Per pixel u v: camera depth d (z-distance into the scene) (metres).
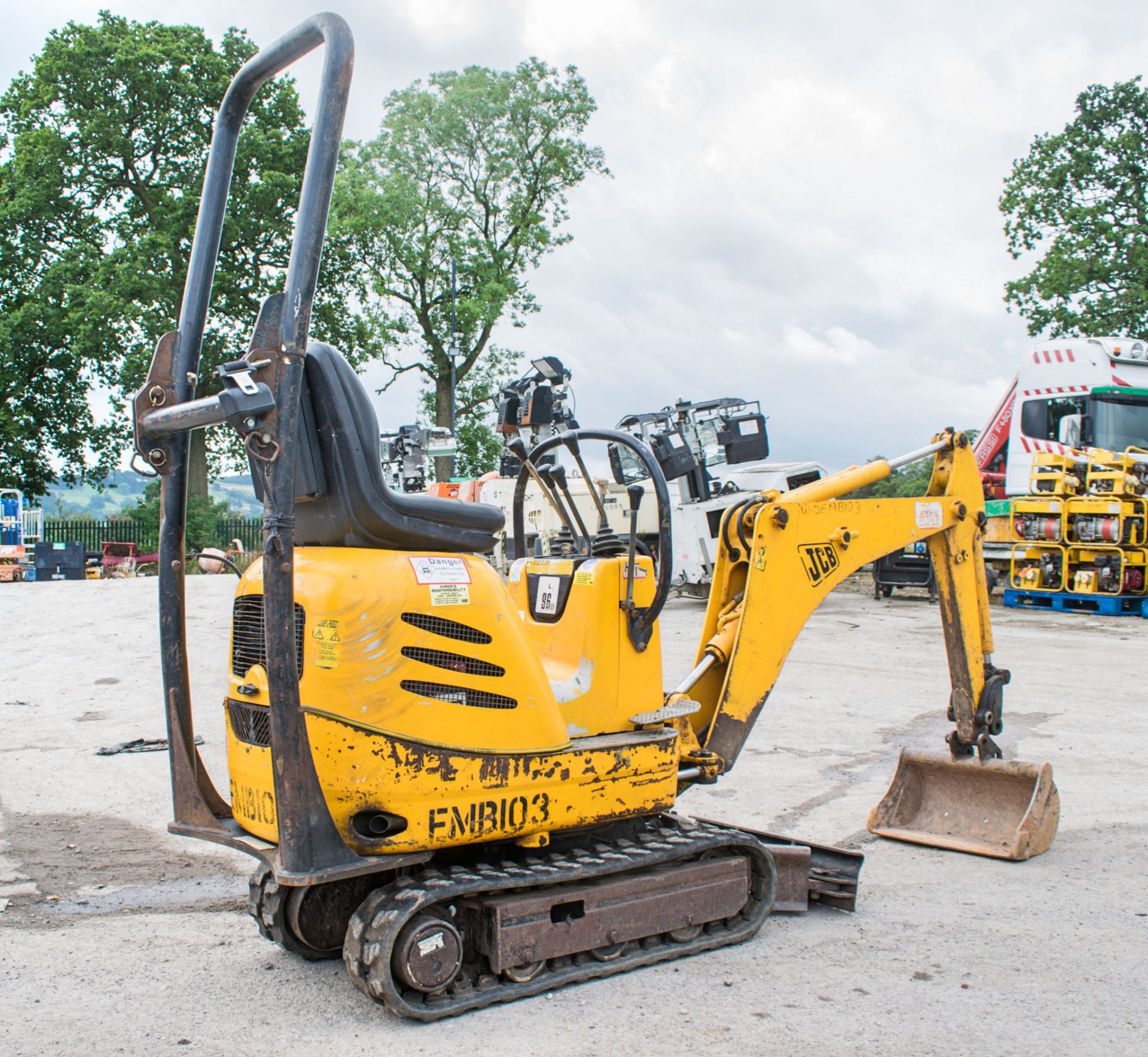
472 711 3.88
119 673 11.35
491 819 3.89
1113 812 6.48
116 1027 3.73
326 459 3.80
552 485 5.13
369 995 3.73
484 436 41.44
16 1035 3.67
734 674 5.12
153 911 4.95
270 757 3.78
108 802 6.72
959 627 6.01
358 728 3.64
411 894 3.70
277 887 4.20
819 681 10.81
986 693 6.05
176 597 4.04
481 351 39.56
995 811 5.97
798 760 7.73
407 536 3.90
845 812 6.49
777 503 5.34
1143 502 16.52
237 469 39.25
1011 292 34.56
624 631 4.53
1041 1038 3.61
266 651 3.52
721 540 5.38
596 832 4.45
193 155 37.06
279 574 3.41
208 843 5.96
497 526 4.16
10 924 4.77
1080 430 17.86
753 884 4.72
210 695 10.12
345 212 36.19
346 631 3.66
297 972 4.23
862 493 28.86
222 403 3.27
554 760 4.05
